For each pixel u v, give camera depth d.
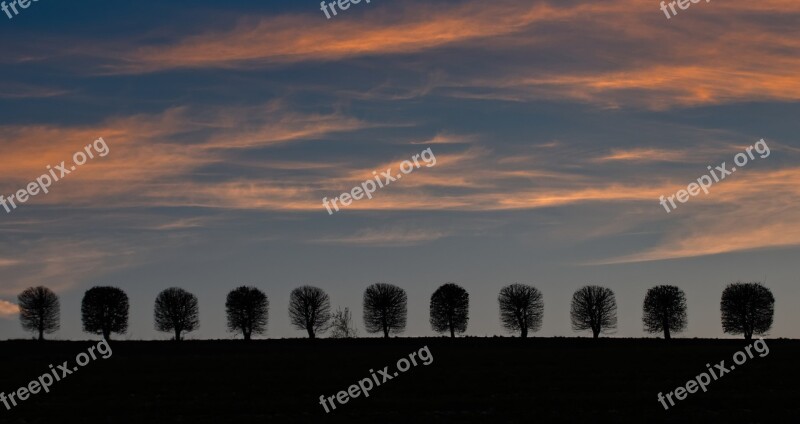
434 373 76.19
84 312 126.31
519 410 56.75
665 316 125.81
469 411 56.75
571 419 52.88
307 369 80.94
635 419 53.06
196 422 52.34
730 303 124.50
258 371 79.56
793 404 57.78
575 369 78.50
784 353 88.50
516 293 129.75
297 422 52.25
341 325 129.75
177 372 78.94
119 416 54.88
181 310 126.69
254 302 128.12
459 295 129.75
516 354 95.38
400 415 54.84
